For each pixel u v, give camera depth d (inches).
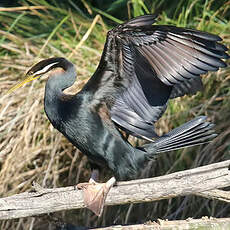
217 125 406.0
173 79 268.1
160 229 290.8
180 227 293.0
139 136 303.3
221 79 425.7
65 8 551.5
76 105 301.6
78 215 415.8
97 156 308.3
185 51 264.4
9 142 413.7
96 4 572.4
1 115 415.8
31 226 402.9
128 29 268.5
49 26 508.1
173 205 406.6
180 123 410.0
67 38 490.6
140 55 279.7
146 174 400.8
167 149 312.7
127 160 306.3
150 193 280.8
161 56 270.8
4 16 537.3
